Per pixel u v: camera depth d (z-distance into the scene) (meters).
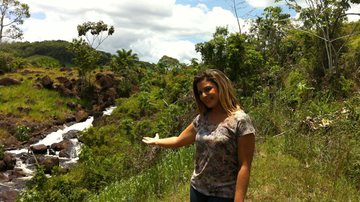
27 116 34.56
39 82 40.12
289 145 7.62
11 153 26.84
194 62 12.68
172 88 13.02
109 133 21.00
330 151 6.99
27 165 24.89
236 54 11.92
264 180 6.29
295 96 9.62
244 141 3.02
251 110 9.45
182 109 11.49
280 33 14.38
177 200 6.20
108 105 39.62
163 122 11.76
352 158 6.66
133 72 42.84
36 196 13.78
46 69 47.59
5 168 23.48
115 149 18.20
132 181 8.05
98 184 14.27
